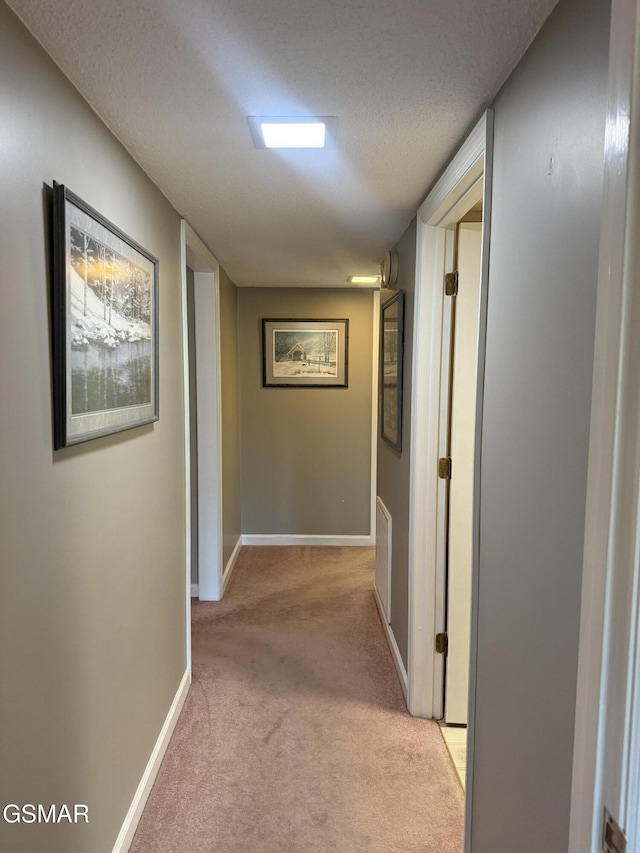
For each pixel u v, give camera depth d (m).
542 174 0.96
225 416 3.54
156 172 1.71
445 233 1.98
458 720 2.11
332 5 0.91
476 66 1.10
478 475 1.33
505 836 1.14
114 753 1.42
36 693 1.00
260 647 2.72
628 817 0.63
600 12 0.75
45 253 1.04
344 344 4.14
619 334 0.62
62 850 1.12
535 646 0.98
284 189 1.87
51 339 1.06
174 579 2.10
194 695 2.30
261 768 1.86
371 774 1.84
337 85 1.18
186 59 1.08
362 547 4.29
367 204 2.03
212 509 3.24
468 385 2.03
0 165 0.88
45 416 1.04
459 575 2.09
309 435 4.22
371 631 2.90
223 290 3.42
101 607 1.33
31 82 0.99
